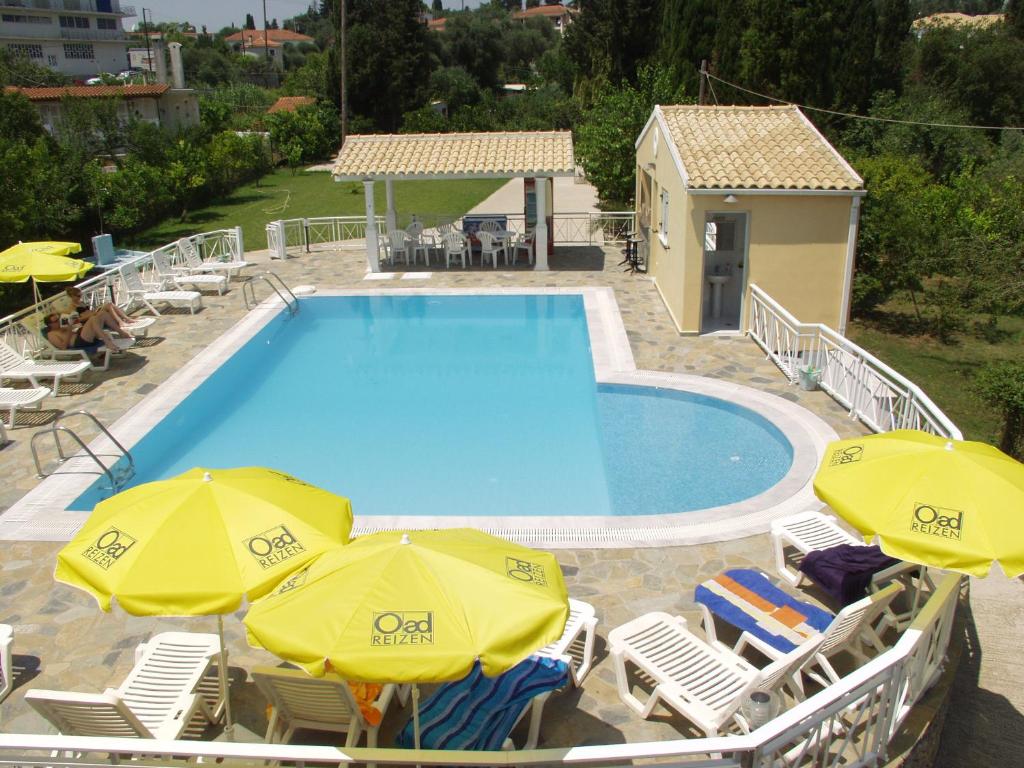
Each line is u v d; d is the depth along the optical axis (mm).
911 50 43000
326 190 41812
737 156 15766
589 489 10852
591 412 13461
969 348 20344
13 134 31469
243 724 6160
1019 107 40438
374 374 15539
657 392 13430
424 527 9250
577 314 18547
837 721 5801
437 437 12719
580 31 50656
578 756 4371
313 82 66438
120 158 38375
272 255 23312
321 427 13258
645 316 17031
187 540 5188
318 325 18219
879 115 32125
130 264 17891
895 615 7312
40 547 8836
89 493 10344
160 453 12211
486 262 22250
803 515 8422
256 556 5172
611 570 8180
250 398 14570
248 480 5812
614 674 6684
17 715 6355
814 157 15664
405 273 21172
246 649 7086
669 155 16859
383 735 5941
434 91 66625
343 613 4488
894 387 10586
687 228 15180
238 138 42750
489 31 80250
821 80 31031
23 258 14039
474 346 16828
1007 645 8250
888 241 20938
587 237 25578
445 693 5816
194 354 15328
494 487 11023
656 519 9219
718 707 5727
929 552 5535
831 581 7305
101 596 4902
